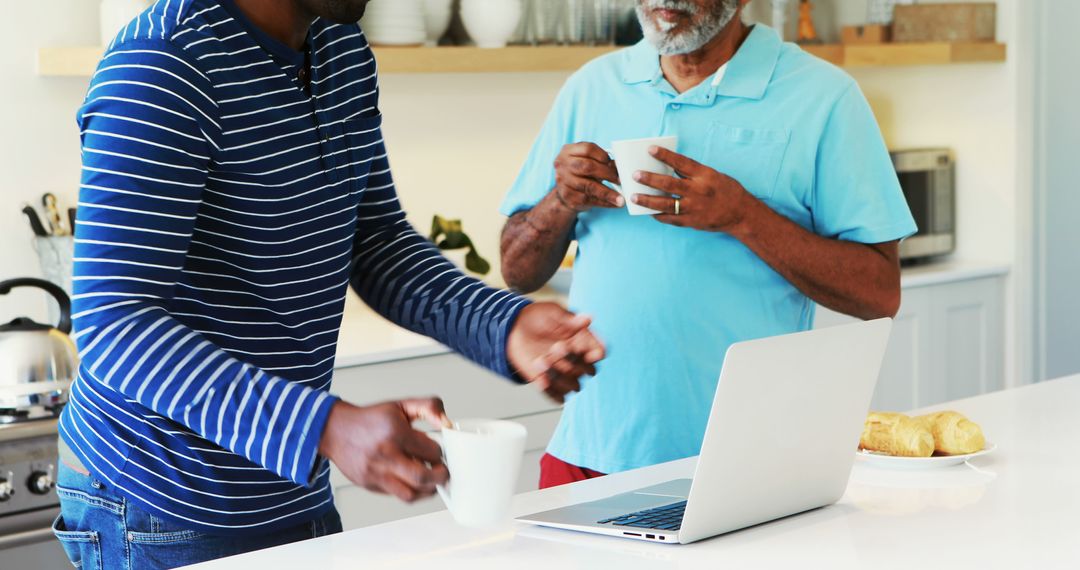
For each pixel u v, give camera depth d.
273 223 1.38
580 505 1.41
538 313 1.46
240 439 1.17
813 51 3.71
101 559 1.43
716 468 1.25
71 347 2.41
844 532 1.31
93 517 1.42
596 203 1.92
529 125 3.63
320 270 1.46
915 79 3.97
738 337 1.96
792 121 1.98
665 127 2.02
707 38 1.93
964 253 3.90
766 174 1.98
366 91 1.54
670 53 1.95
